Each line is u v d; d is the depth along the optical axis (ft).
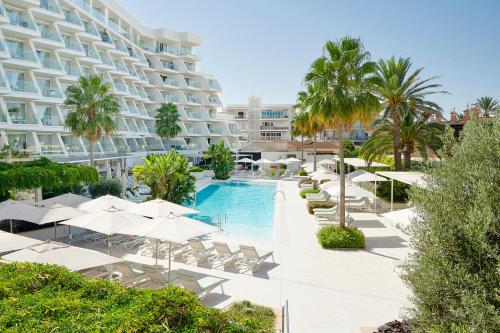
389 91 89.35
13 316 20.29
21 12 125.80
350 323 32.73
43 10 131.34
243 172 193.47
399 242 59.93
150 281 40.68
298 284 42.11
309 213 86.17
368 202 94.58
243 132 301.84
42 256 30.04
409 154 99.14
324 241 56.65
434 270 16.79
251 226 80.33
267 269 47.26
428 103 93.04
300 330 31.37
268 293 39.47
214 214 94.43
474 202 16.24
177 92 237.86
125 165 146.10
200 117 245.24
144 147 189.57
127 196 97.04
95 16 175.11
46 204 58.65
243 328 20.62
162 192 79.00
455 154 18.20
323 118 59.36
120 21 207.82
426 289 17.31
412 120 96.37
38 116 123.65
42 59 132.26
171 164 80.38
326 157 207.62
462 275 15.88
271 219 88.22
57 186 72.54
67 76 141.28
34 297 22.72
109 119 99.60
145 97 212.64
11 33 117.80
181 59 241.76
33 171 64.39
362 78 58.44
